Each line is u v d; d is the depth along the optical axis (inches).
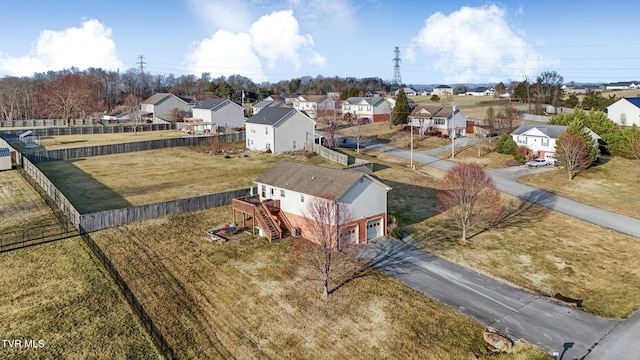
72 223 1323.8
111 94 6210.6
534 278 1099.9
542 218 1525.6
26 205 1503.4
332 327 876.6
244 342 832.3
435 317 912.3
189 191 1710.1
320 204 1157.1
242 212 1362.0
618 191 1800.0
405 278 1080.2
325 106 4453.7
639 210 1598.2
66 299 945.5
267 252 1190.9
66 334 835.4
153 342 823.7
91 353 786.2
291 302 961.5
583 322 904.3
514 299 993.5
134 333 846.5
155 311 919.7
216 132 3218.5
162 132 3319.4
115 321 879.7
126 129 3336.6
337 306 948.6
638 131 2231.8
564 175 2004.2
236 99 5954.7
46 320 873.5
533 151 2324.1
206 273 1078.4
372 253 1216.8
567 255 1235.2
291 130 2497.5
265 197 1423.5
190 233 1302.9
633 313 942.4
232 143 2748.5
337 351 807.1
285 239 1269.7
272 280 1050.1
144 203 1555.1
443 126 3070.9
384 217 1348.4
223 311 928.3
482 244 1300.4
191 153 2487.7
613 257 1227.9
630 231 1412.4
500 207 1528.1
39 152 2185.0
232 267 1109.1
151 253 1167.0
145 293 982.4
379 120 3919.8
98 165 2158.0
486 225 1460.4
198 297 976.3
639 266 1174.3
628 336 853.2
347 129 3499.0
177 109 3818.9
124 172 2020.2
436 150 2679.6
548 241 1331.2
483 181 1406.3
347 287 1025.5
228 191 1616.6
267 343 829.8
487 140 2802.7
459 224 1378.0
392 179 1977.1
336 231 1170.0
